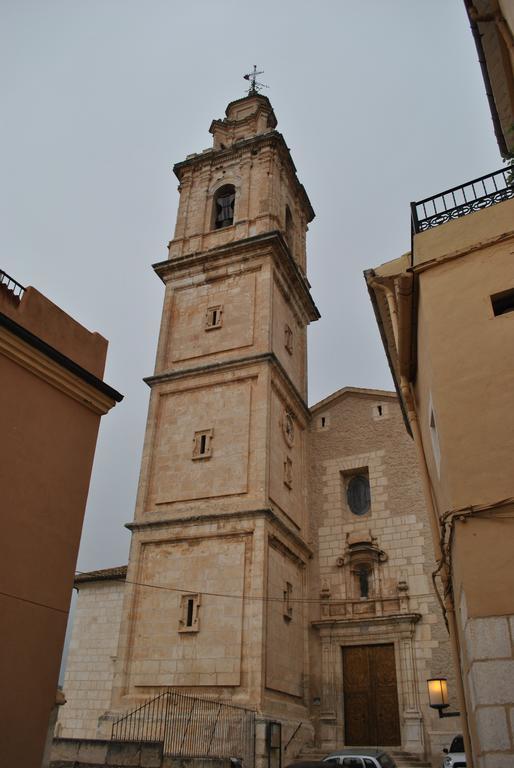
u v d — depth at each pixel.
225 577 22.66
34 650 10.81
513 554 7.84
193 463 25.97
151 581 23.80
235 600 22.09
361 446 29.62
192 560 23.53
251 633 21.25
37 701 10.62
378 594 25.92
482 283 9.88
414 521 26.73
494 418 8.81
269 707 20.56
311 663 25.23
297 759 21.25
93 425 13.46
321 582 27.09
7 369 11.73
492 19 12.65
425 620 24.48
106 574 33.12
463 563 8.09
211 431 26.34
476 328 9.59
